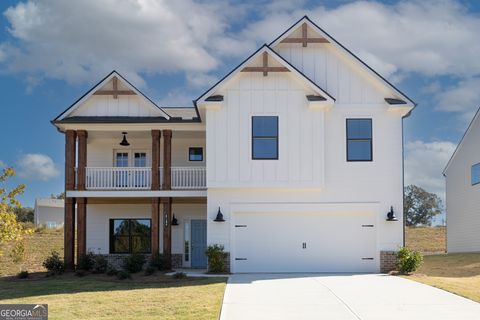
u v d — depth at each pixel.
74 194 25.39
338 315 14.38
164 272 24.12
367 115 24.30
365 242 23.88
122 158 29.16
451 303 15.88
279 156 23.69
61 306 15.70
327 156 24.05
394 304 15.75
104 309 15.20
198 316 14.05
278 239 23.91
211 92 23.70
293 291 18.05
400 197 23.91
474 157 35.91
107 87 25.97
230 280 20.80
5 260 28.89
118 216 29.06
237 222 23.94
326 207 23.83
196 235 28.81
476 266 25.22
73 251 25.44
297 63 24.70
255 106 23.88
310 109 23.86
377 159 24.08
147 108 26.03
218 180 23.62
